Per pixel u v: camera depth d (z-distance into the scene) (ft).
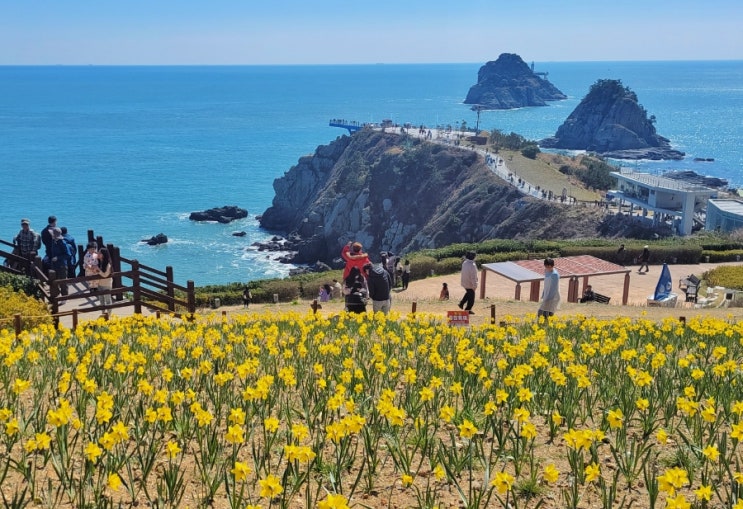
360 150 440.04
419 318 53.52
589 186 336.08
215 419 28.22
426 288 126.00
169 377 30.45
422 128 463.01
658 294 105.40
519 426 25.34
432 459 24.14
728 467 22.63
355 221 374.84
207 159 609.42
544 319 53.52
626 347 42.65
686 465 23.94
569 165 373.40
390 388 31.86
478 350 39.52
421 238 324.60
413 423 27.66
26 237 76.48
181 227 357.41
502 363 32.48
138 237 332.19
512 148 417.90
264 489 18.71
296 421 28.96
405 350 41.11
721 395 30.42
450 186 352.69
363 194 380.37
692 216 225.97
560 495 22.61
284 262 309.01
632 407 29.14
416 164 374.43
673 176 511.40
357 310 60.49
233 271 285.02
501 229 284.20
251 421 26.99
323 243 360.69
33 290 70.54
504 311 79.97
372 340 45.01
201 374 32.58
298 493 22.48
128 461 22.24
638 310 84.58
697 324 47.11
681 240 166.61
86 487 22.47
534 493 22.72
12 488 22.40
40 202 403.54
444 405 29.53
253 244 333.62
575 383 31.22
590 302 101.14
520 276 97.40
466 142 417.69
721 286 124.47
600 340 44.65
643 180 241.14
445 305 84.89
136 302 66.49
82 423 26.35
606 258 152.35
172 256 301.63
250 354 38.06
